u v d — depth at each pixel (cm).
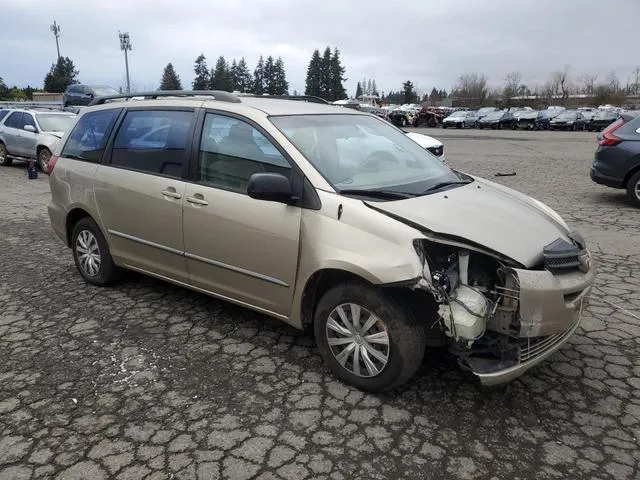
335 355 361
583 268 345
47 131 1522
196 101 443
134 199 462
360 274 325
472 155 1933
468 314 310
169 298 510
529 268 317
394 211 337
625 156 911
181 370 381
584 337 429
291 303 375
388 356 332
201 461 289
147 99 493
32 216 909
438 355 400
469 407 337
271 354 403
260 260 382
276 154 381
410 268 311
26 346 419
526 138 3055
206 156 420
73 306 494
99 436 310
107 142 502
